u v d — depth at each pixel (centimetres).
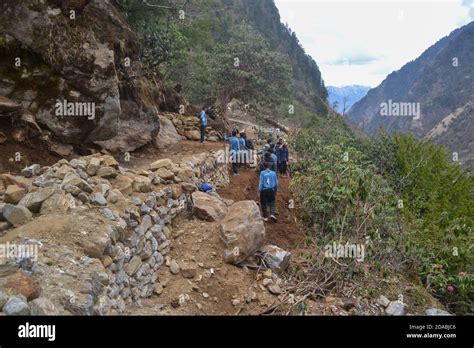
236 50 2312
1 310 356
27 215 518
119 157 1023
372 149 1653
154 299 585
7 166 729
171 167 843
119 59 971
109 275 488
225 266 668
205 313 578
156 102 1543
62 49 817
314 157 1429
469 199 1498
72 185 576
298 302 616
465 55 10725
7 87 786
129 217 593
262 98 2280
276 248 732
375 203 822
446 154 1667
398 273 832
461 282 776
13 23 782
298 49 10494
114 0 1350
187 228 750
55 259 441
